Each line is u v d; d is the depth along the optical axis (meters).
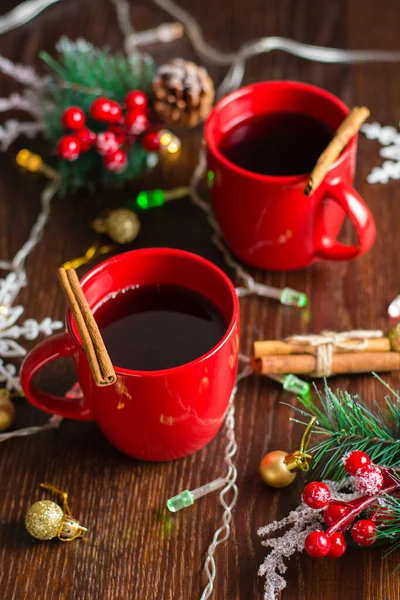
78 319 0.59
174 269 0.66
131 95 0.75
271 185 0.68
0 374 0.71
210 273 0.64
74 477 0.66
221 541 0.62
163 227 0.79
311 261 0.75
